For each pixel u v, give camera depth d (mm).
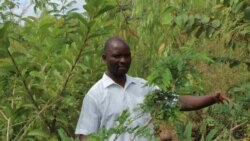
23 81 2637
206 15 2904
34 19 2961
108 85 2596
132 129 1810
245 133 2488
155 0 3312
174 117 1831
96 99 2580
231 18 2863
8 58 2484
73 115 2883
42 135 2539
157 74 1740
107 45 2607
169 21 2891
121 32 3477
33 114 2650
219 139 2021
